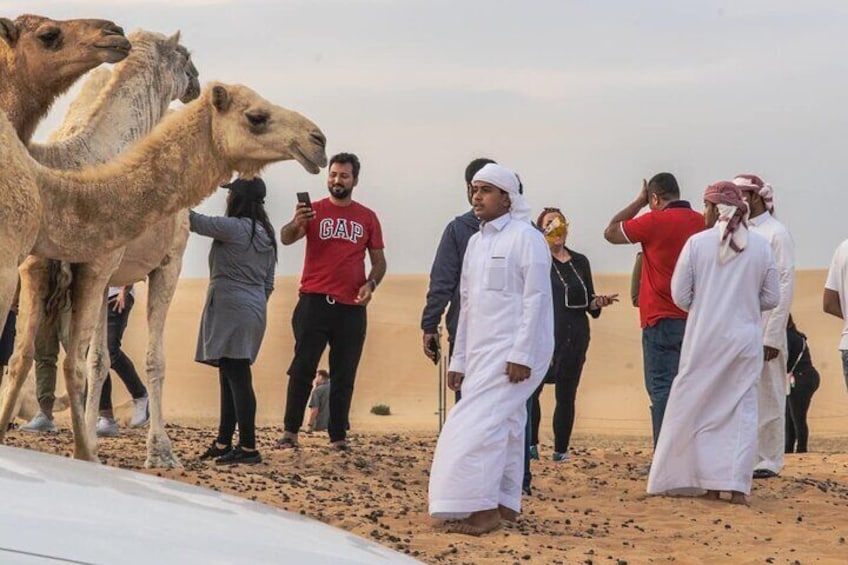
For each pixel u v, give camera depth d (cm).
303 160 1010
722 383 1133
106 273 1036
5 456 374
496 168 972
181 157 977
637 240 1220
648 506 1112
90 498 344
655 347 1219
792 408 1681
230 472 1119
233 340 1159
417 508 1035
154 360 1141
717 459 1127
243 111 998
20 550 298
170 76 1148
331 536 387
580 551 915
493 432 942
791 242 1265
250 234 1162
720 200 1138
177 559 317
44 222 911
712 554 932
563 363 1345
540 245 958
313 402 1812
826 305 1314
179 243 1161
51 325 1046
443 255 1092
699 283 1134
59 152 1034
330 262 1265
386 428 2970
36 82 986
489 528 952
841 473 1382
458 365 984
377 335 5319
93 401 1124
